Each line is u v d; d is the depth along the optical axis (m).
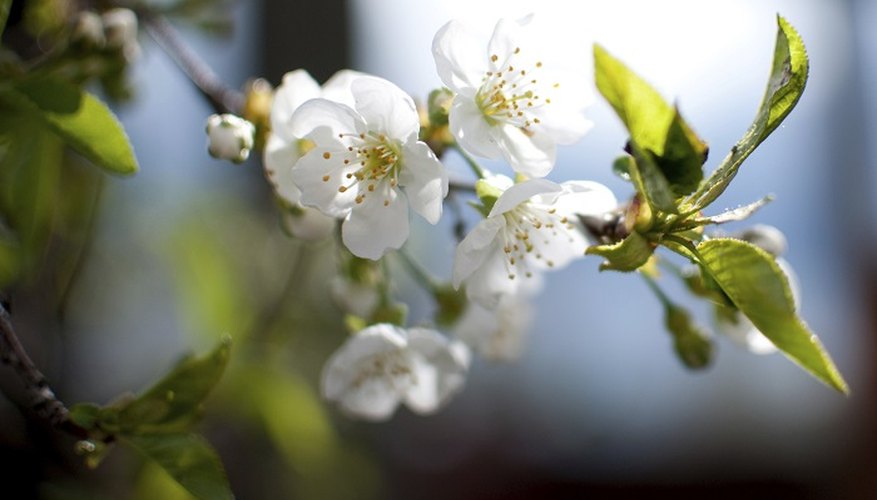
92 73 0.47
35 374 0.40
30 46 0.51
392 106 0.40
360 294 0.46
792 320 0.37
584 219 0.41
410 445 0.88
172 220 0.56
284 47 0.75
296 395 0.54
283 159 0.42
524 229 0.42
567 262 0.43
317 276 0.58
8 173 0.46
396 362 0.46
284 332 0.56
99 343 0.58
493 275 0.42
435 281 0.47
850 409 0.96
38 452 0.50
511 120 0.41
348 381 0.46
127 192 0.56
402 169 0.40
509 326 0.49
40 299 0.52
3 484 0.49
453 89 0.40
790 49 0.38
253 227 0.59
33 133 0.45
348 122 0.41
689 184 0.38
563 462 0.94
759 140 0.38
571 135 0.41
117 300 0.57
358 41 0.79
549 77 0.41
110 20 0.47
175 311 0.58
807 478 0.96
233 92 0.48
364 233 0.40
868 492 0.94
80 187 0.52
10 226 0.47
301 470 0.57
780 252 0.43
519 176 0.40
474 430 0.92
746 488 0.95
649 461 0.95
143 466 0.49
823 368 0.37
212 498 0.40
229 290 0.55
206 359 0.40
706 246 0.38
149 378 0.59
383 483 0.72
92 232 0.53
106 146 0.42
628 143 0.39
